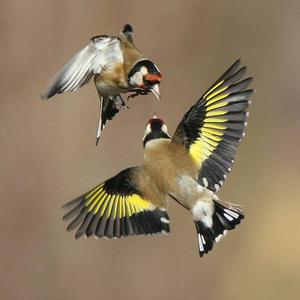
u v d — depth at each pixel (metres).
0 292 13.48
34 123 14.52
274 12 17.45
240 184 16.16
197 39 16.08
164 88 15.59
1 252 13.71
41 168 14.30
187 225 14.16
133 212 7.61
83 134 14.59
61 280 13.67
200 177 7.52
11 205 14.01
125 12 15.37
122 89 7.96
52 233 13.93
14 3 14.88
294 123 17.31
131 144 14.69
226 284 14.38
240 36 16.92
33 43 14.86
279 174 16.47
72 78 7.84
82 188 14.34
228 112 7.46
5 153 14.27
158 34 15.67
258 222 15.70
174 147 7.62
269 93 17.45
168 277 13.98
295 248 15.30
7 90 14.62
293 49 17.55
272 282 14.84
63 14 15.02
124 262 13.92
